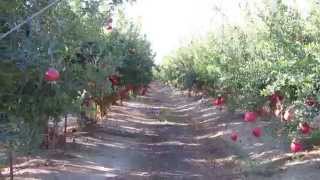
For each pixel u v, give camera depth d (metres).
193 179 11.25
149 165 12.87
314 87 8.17
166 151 15.37
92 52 9.42
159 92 63.06
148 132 20.30
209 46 20.61
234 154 14.16
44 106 6.89
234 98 15.20
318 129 9.28
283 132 10.39
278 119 12.13
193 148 16.00
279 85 8.65
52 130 13.04
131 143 16.61
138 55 22.45
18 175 10.11
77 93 8.00
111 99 20.94
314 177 9.70
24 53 5.80
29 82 6.49
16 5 5.60
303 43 8.73
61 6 6.87
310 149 12.02
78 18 7.36
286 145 13.23
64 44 6.87
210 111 26.95
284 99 9.93
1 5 5.30
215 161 13.54
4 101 6.34
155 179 11.11
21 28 5.88
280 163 11.55
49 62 6.14
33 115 6.89
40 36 6.11
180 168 12.62
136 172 11.78
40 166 11.16
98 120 20.47
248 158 13.02
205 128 20.86
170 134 19.88
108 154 13.83
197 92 37.41
